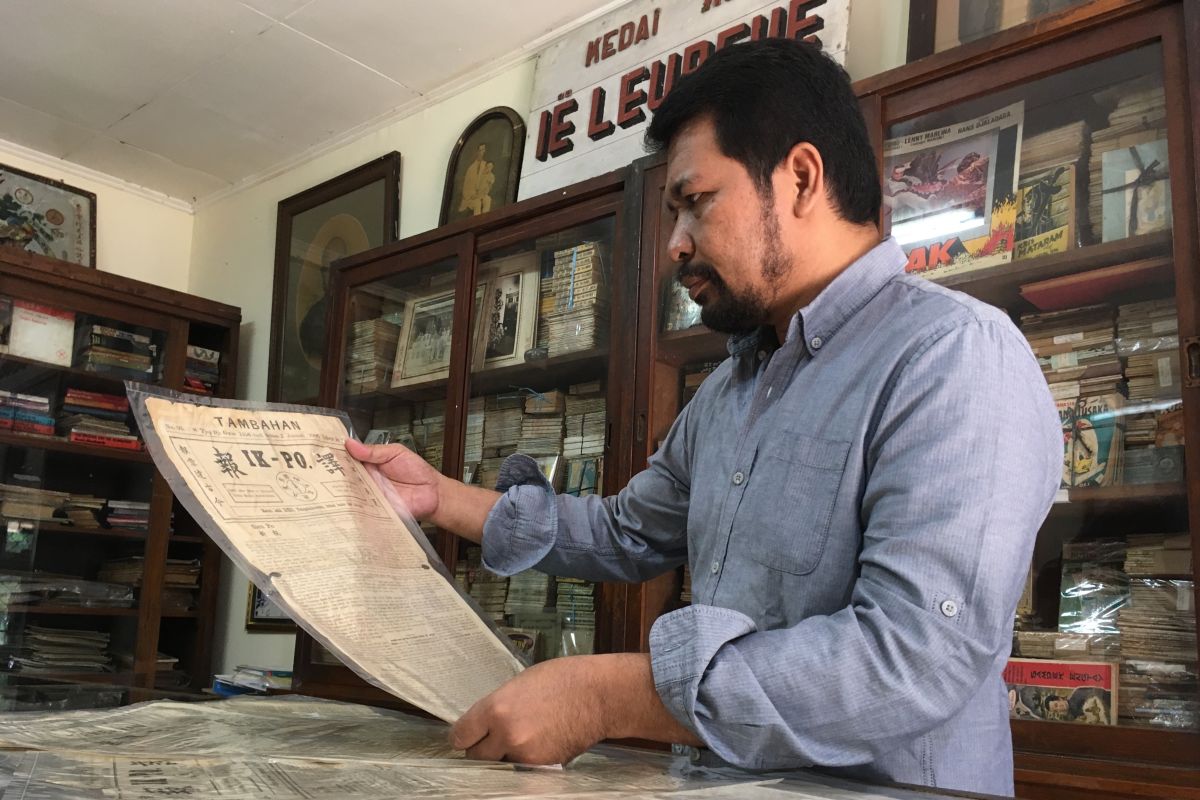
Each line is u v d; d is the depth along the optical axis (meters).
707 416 0.93
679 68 2.15
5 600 2.78
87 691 0.86
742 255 0.80
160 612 2.98
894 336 0.74
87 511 2.96
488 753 0.56
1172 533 1.24
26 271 2.81
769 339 0.88
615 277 1.82
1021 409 0.65
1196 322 1.20
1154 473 1.26
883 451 0.67
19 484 2.85
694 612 0.59
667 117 0.84
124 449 3.04
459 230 2.15
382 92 2.88
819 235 0.81
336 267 2.45
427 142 2.88
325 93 2.90
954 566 0.59
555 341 1.97
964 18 1.71
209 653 3.08
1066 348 1.39
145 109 3.04
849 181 0.81
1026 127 1.44
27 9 2.53
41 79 2.88
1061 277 1.37
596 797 0.41
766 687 0.56
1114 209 1.33
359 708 0.82
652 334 1.74
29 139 3.24
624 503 1.03
